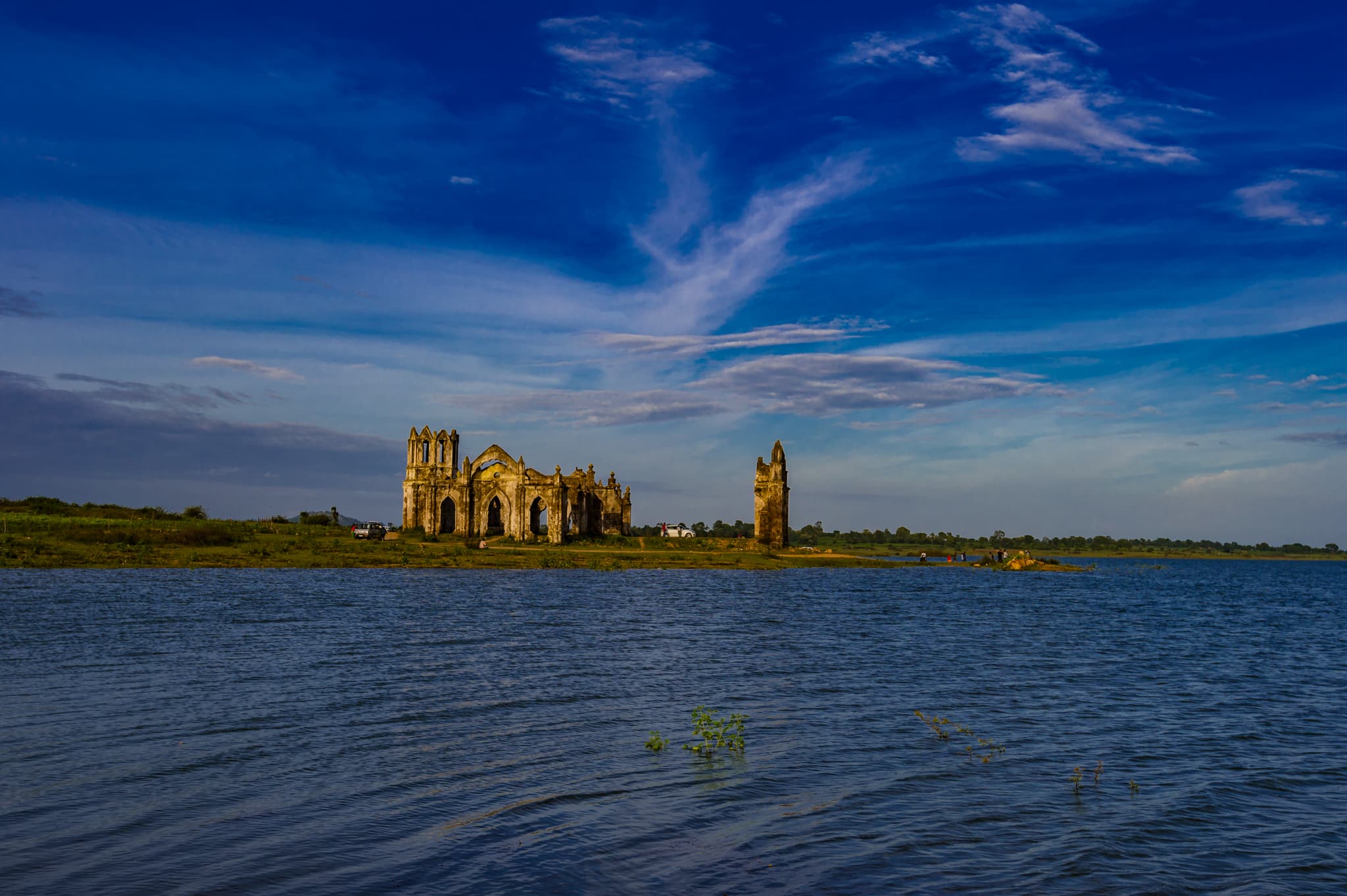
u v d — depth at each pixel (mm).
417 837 17328
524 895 14922
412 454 142875
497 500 145625
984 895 15211
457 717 27078
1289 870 16516
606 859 16406
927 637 50719
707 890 15211
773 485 151375
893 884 15586
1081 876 16016
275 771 21188
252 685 31297
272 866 15836
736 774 21609
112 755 22156
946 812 19250
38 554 89125
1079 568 153500
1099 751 24641
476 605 63406
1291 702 32531
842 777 21562
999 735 26203
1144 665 41438
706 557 130500
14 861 15797
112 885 14914
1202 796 20703
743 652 42594
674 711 28516
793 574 119438
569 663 38000
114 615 50562
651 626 52719
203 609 54906
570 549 132000
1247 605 87188
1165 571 192500
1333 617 73750
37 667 33875
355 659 37562
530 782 20703
